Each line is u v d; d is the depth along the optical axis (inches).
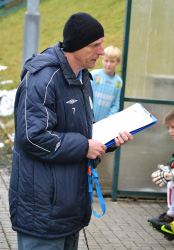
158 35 220.8
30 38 229.6
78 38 109.3
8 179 249.3
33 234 110.4
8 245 172.4
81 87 114.4
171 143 228.8
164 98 224.8
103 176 233.3
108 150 125.0
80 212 114.8
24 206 110.7
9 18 653.3
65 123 111.9
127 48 220.5
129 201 230.4
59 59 110.3
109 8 495.8
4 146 307.7
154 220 179.2
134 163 230.1
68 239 121.8
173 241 187.0
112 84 221.5
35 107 106.5
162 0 218.4
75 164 112.4
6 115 359.6
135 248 178.5
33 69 108.9
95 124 121.8
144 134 227.9
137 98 224.2
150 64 222.7
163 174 178.4
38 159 108.9
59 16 560.1
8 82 423.5
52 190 109.7
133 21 219.1
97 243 180.2
